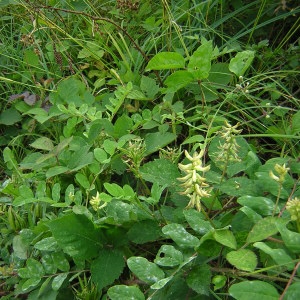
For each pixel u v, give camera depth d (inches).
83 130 22.5
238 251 13.1
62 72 27.0
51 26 25.8
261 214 14.4
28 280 15.9
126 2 27.0
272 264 14.2
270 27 28.7
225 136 15.9
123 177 21.1
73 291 16.5
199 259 14.8
